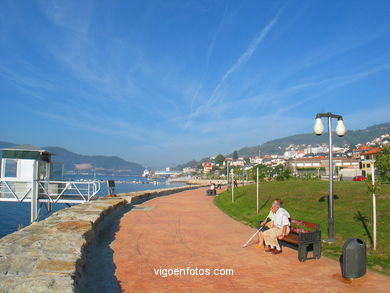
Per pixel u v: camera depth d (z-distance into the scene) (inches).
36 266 201.9
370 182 342.3
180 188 1533.0
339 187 813.2
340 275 260.8
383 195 603.5
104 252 318.7
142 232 423.8
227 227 475.5
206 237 401.7
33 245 251.0
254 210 617.0
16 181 901.2
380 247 325.7
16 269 196.9
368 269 272.8
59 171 1055.0
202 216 591.2
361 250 254.1
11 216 1227.9
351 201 571.2
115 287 228.5
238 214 613.3
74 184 909.8
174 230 443.8
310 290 229.0
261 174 1445.6
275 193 793.6
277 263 293.1
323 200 612.4
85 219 374.0
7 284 170.2
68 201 902.4
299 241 299.0
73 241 267.1
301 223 338.6
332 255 318.0
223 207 751.7
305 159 4067.4
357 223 420.8
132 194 895.7
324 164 3816.4
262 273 265.4
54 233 293.7
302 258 296.8
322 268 279.1
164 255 315.3
